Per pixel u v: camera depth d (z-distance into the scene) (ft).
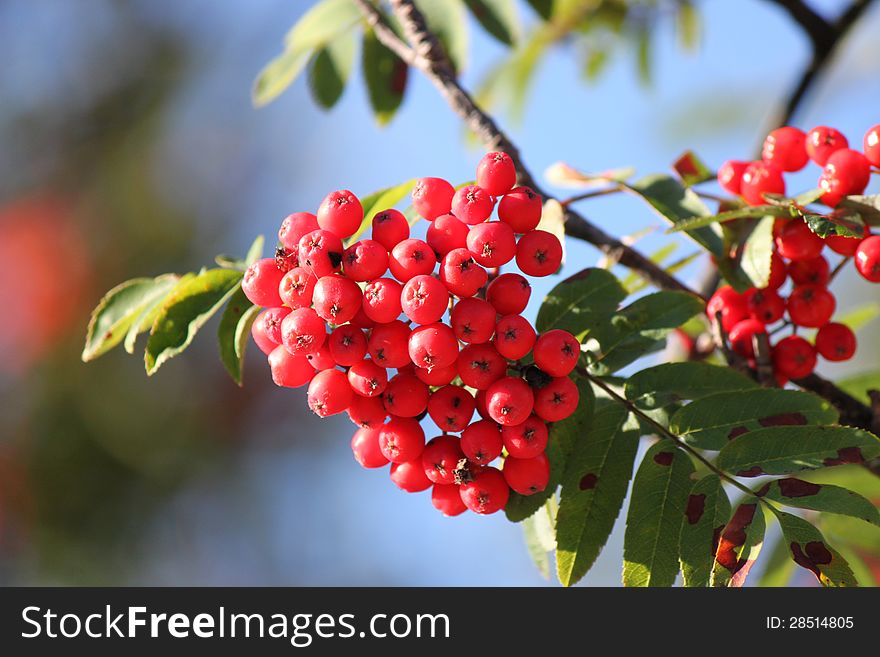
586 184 14.20
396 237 10.40
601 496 11.09
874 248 11.73
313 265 10.19
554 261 10.56
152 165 27.27
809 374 13.11
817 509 10.43
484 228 10.19
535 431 10.41
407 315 10.00
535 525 12.34
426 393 10.62
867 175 11.78
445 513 11.41
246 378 24.67
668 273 14.26
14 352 23.66
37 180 26.73
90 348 13.28
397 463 11.28
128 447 23.26
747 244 12.51
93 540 22.48
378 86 17.83
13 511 22.20
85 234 25.91
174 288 12.50
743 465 10.82
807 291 12.67
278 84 17.71
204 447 23.90
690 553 10.54
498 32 17.02
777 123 19.57
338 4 17.76
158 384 23.82
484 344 10.27
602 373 11.71
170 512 23.30
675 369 11.54
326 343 10.45
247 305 12.18
